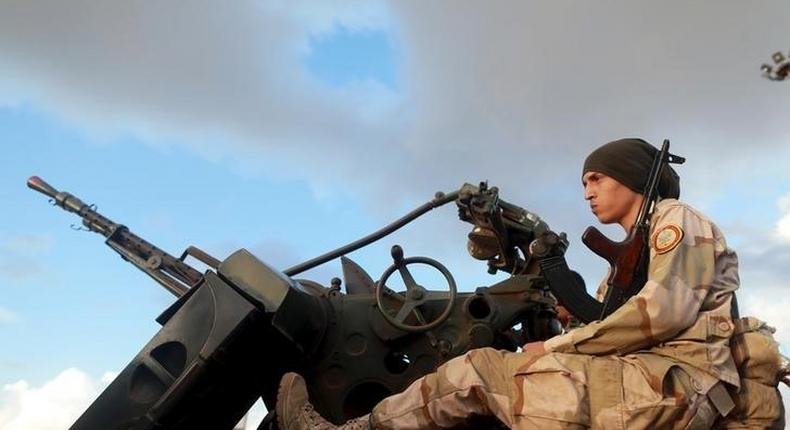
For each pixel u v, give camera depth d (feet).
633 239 12.00
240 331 12.95
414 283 14.99
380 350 14.82
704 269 11.07
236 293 13.20
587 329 10.88
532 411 10.68
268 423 13.79
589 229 12.33
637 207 12.51
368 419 11.55
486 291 15.43
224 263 13.71
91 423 12.66
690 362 10.59
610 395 10.48
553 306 15.78
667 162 12.70
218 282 13.35
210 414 13.76
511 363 11.19
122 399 12.76
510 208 15.96
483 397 11.01
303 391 12.32
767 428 10.93
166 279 17.20
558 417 10.47
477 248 16.35
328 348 14.70
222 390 13.50
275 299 13.26
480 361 11.24
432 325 14.62
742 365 11.14
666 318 10.55
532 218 15.71
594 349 10.86
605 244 12.23
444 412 11.22
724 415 10.56
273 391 14.67
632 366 10.62
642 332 10.62
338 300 15.20
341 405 14.47
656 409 10.24
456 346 14.73
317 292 15.43
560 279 13.84
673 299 10.64
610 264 12.41
